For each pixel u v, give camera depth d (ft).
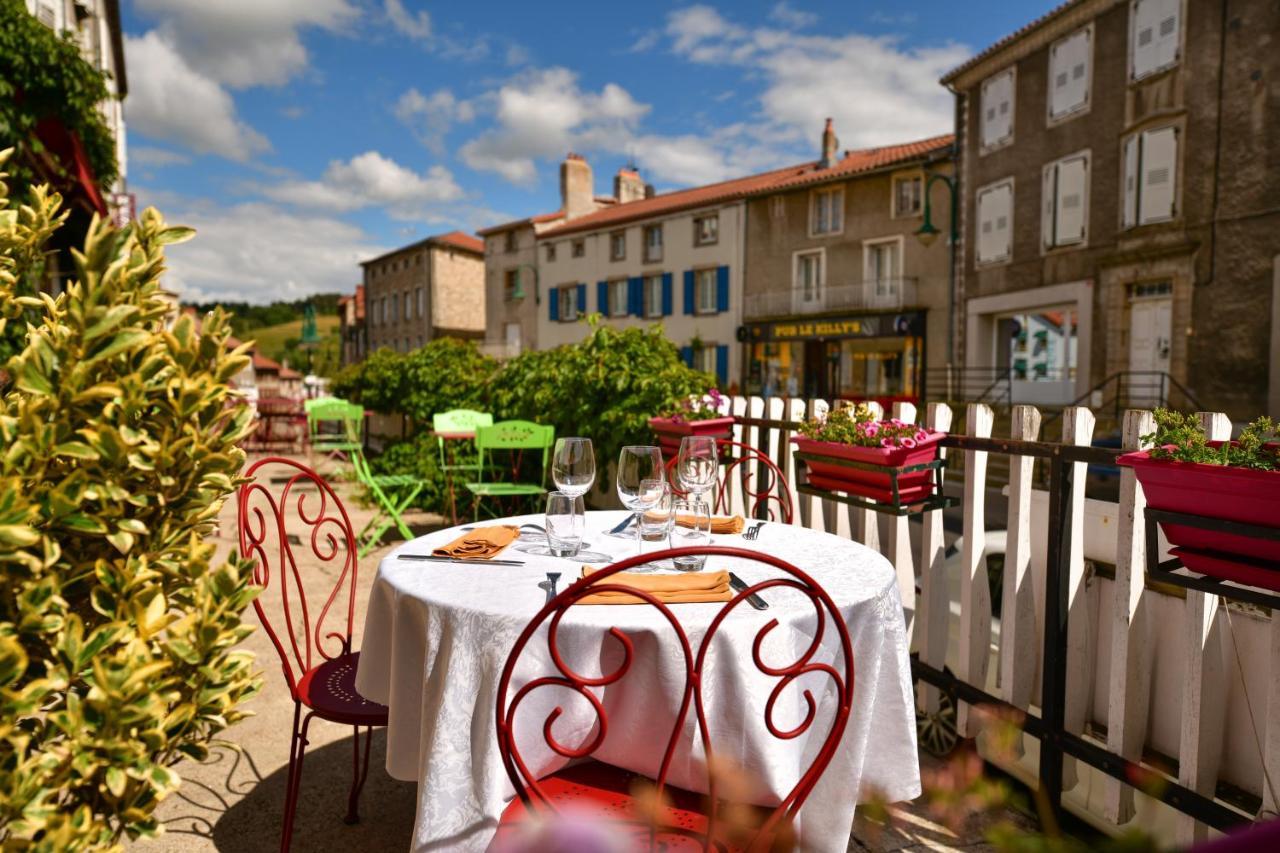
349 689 7.86
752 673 5.62
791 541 8.20
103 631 4.32
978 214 65.67
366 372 37.65
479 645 5.69
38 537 3.97
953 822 3.50
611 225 104.42
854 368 85.20
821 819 6.33
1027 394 62.28
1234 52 45.32
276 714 11.25
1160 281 50.67
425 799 5.60
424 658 5.97
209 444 4.90
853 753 6.31
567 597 4.67
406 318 149.48
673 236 97.71
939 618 9.98
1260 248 44.50
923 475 9.59
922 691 10.14
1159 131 49.49
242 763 9.82
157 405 4.77
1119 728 7.50
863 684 6.34
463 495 26.17
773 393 85.71
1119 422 47.62
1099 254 54.19
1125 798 7.49
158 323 4.93
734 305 91.81
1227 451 5.89
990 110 63.98
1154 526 6.48
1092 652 8.48
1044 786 8.16
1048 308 59.21
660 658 5.56
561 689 5.65
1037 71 59.06
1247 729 6.98
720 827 5.38
